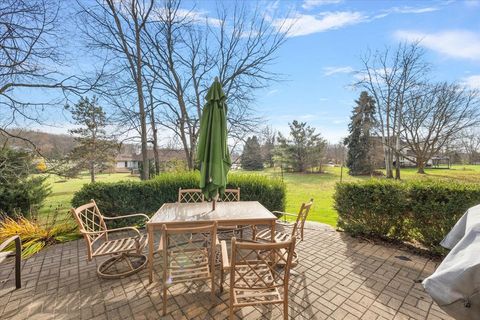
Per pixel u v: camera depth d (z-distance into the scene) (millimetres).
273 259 2084
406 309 2432
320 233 4777
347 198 4652
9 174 6070
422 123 15883
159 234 4832
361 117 21250
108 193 4934
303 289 2777
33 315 2332
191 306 2447
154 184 5281
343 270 3240
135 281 2947
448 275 1340
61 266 3383
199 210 3393
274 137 23750
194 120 9672
